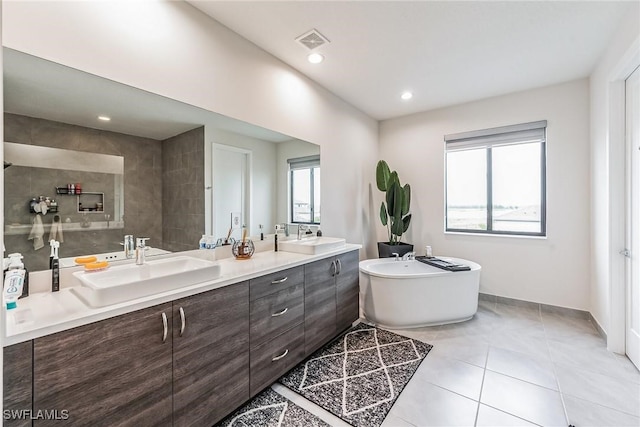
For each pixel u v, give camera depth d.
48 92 1.36
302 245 2.44
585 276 2.99
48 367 0.99
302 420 1.60
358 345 2.47
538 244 3.24
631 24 1.90
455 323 2.93
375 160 4.24
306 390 1.86
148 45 1.68
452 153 3.88
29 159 1.32
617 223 2.25
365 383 1.93
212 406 1.51
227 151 2.19
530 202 3.40
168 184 1.85
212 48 2.02
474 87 3.18
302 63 2.65
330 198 3.32
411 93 3.34
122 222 1.66
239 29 2.14
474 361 2.19
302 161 2.88
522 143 3.34
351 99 3.51
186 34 1.87
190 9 1.89
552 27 2.13
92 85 1.49
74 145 1.46
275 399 1.78
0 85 0.86
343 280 2.66
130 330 1.19
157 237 1.82
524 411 1.66
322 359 2.24
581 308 3.01
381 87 3.17
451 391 1.84
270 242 2.60
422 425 1.56
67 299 1.26
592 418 1.59
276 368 1.90
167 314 1.31
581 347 2.39
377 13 1.97
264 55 2.43
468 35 2.23
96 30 1.48
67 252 1.44
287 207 2.75
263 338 1.82
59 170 1.42
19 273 1.15
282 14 1.98
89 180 1.52
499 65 2.70
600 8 1.92
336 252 2.55
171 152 1.86
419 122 4.00
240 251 2.18
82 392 1.06
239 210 2.31
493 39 2.28
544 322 2.93
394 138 4.21
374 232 4.25
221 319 1.56
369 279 2.93
